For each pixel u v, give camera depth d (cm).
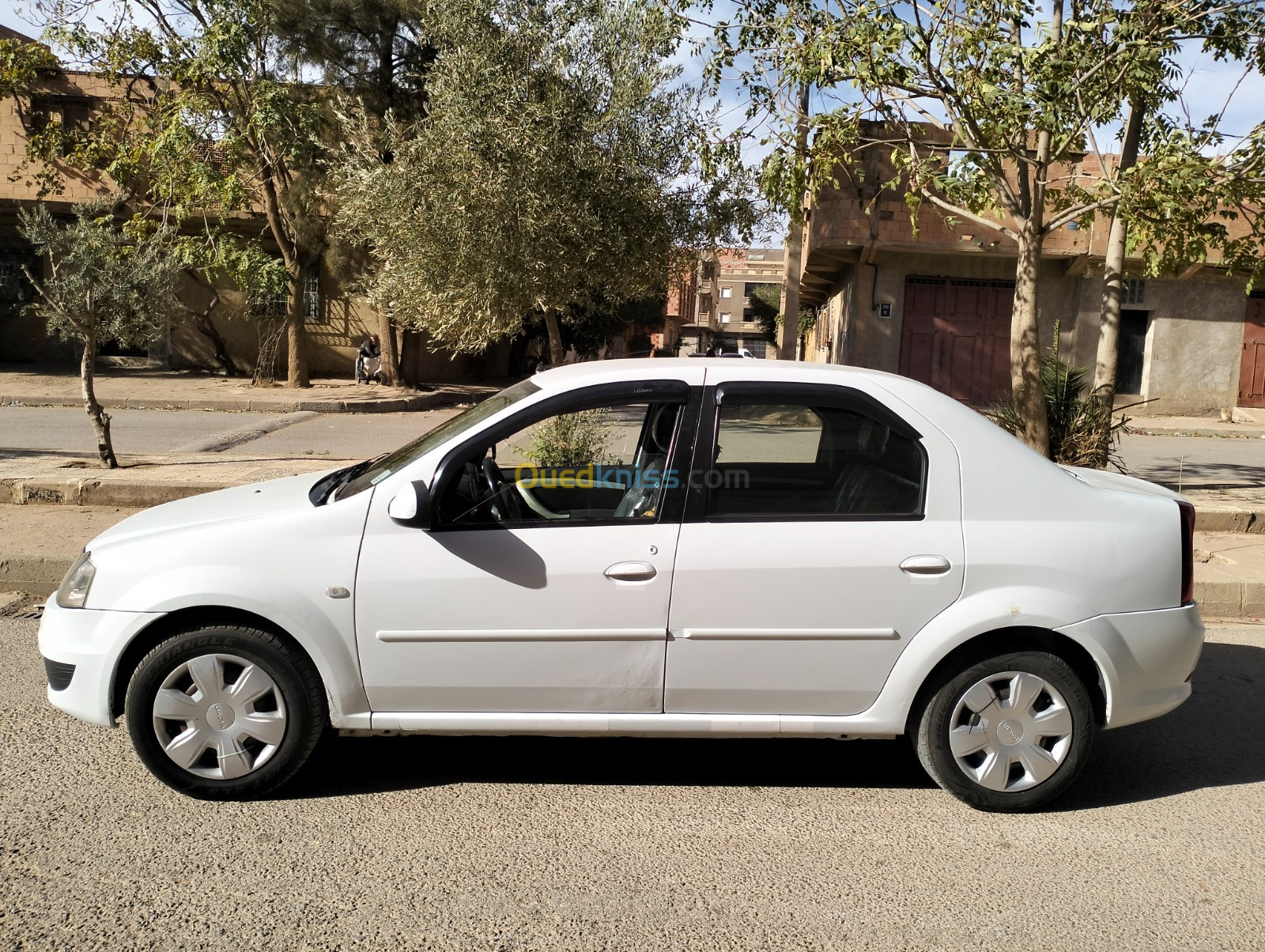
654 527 371
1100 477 441
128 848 338
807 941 293
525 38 944
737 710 377
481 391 2605
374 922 297
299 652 370
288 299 2247
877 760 439
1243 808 394
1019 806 380
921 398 388
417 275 992
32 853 333
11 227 2498
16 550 685
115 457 1062
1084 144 921
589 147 959
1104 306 980
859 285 1988
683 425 382
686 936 294
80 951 279
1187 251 933
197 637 365
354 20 1942
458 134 934
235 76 1802
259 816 365
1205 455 1514
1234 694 533
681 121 1020
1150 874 338
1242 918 310
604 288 1066
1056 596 369
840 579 367
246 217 2388
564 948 287
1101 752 454
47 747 420
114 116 2156
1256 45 847
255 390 2173
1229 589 688
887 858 346
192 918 297
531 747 443
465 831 359
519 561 366
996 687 378
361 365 2373
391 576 364
